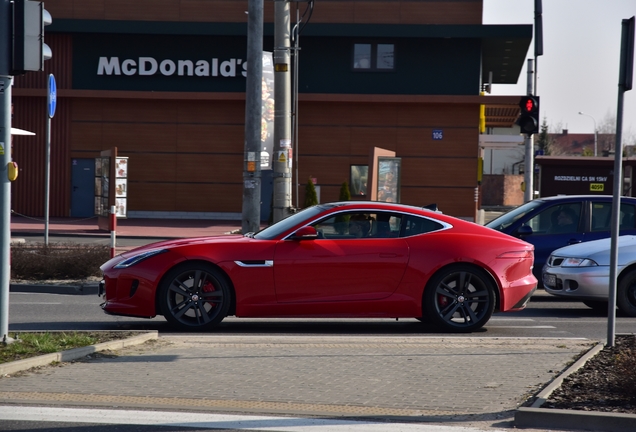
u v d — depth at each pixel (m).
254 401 6.92
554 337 10.71
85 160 38.72
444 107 38.16
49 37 38.62
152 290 10.66
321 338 10.05
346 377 7.82
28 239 26.42
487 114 48.66
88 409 6.62
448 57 38.19
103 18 38.41
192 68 38.53
